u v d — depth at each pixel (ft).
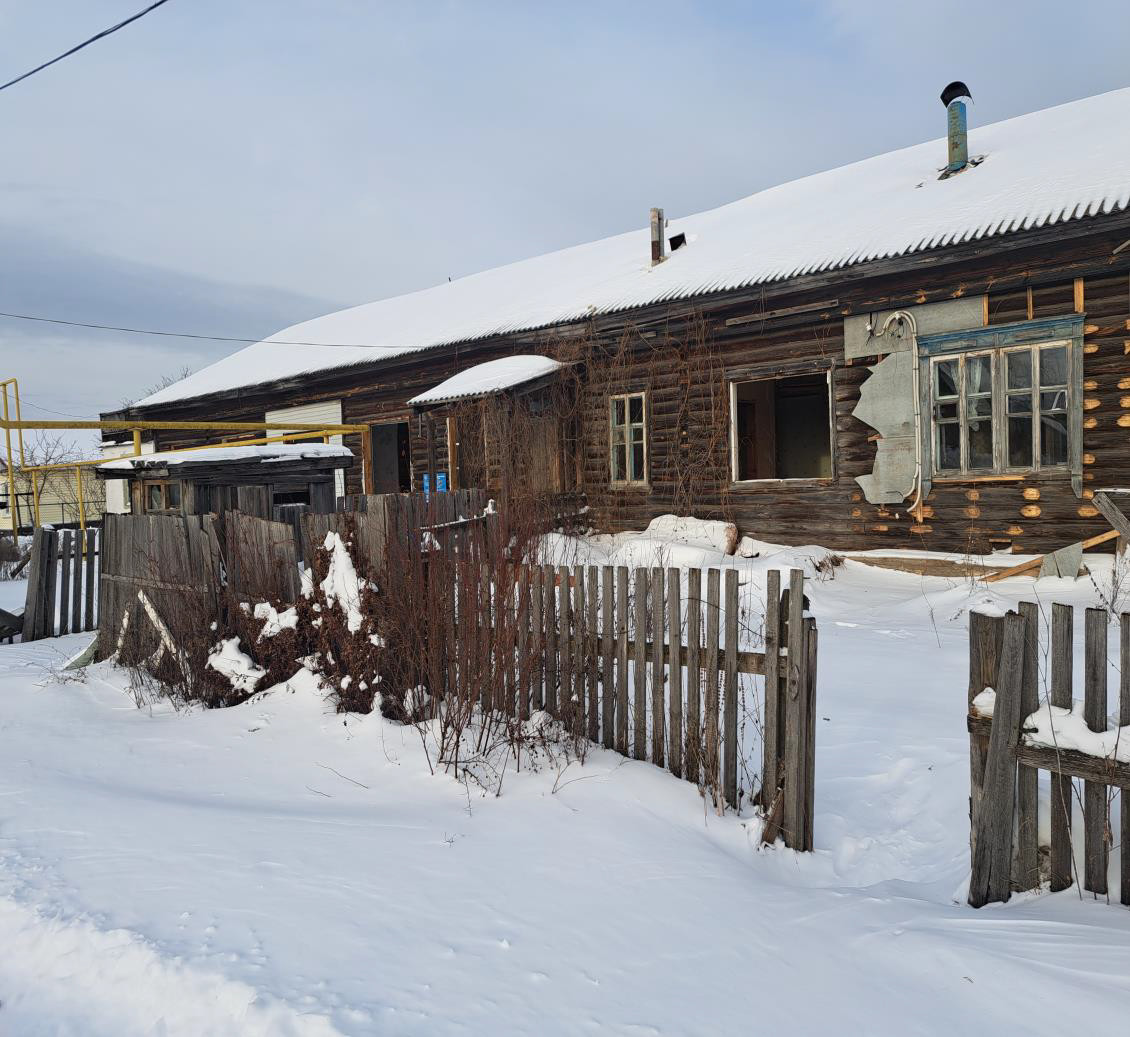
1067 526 31.73
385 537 16.48
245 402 69.82
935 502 35.12
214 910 8.84
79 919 8.68
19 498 108.99
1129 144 34.91
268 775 13.92
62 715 18.33
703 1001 7.41
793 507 39.60
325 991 7.29
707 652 12.48
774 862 11.12
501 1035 6.76
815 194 51.11
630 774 13.04
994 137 45.85
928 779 13.83
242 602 19.38
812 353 38.75
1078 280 31.22
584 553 36.42
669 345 43.45
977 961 7.85
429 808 12.16
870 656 22.02
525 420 43.65
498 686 14.89
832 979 7.84
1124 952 7.88
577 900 9.31
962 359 34.14
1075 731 9.21
